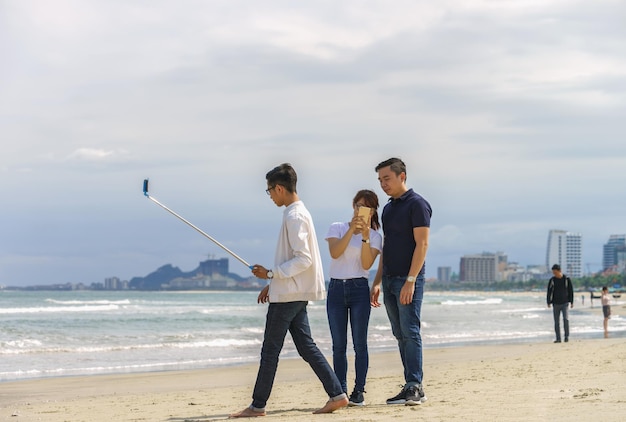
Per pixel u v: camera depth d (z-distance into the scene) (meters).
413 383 6.36
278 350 5.90
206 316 39.66
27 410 7.78
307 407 7.00
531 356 12.84
